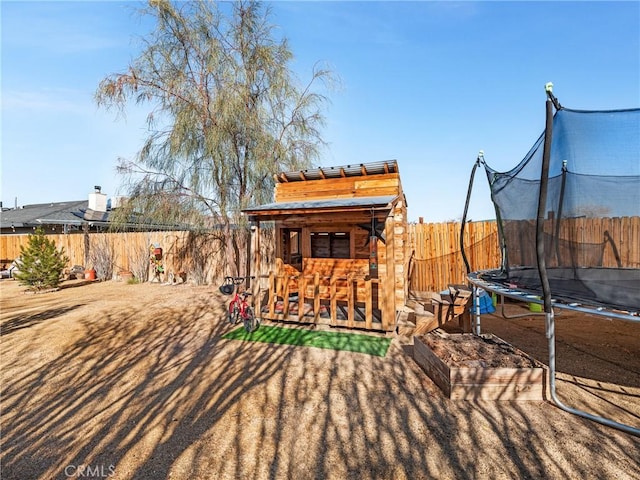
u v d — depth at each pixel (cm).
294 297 851
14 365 464
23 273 1123
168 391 381
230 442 281
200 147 995
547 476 235
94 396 370
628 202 366
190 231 1185
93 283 1337
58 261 1213
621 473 237
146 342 568
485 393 350
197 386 394
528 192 491
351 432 294
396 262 736
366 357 490
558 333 602
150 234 1369
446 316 596
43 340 576
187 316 753
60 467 249
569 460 252
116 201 1036
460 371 351
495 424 304
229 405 346
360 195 768
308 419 317
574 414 317
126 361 479
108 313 779
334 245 818
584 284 374
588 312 326
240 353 511
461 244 703
